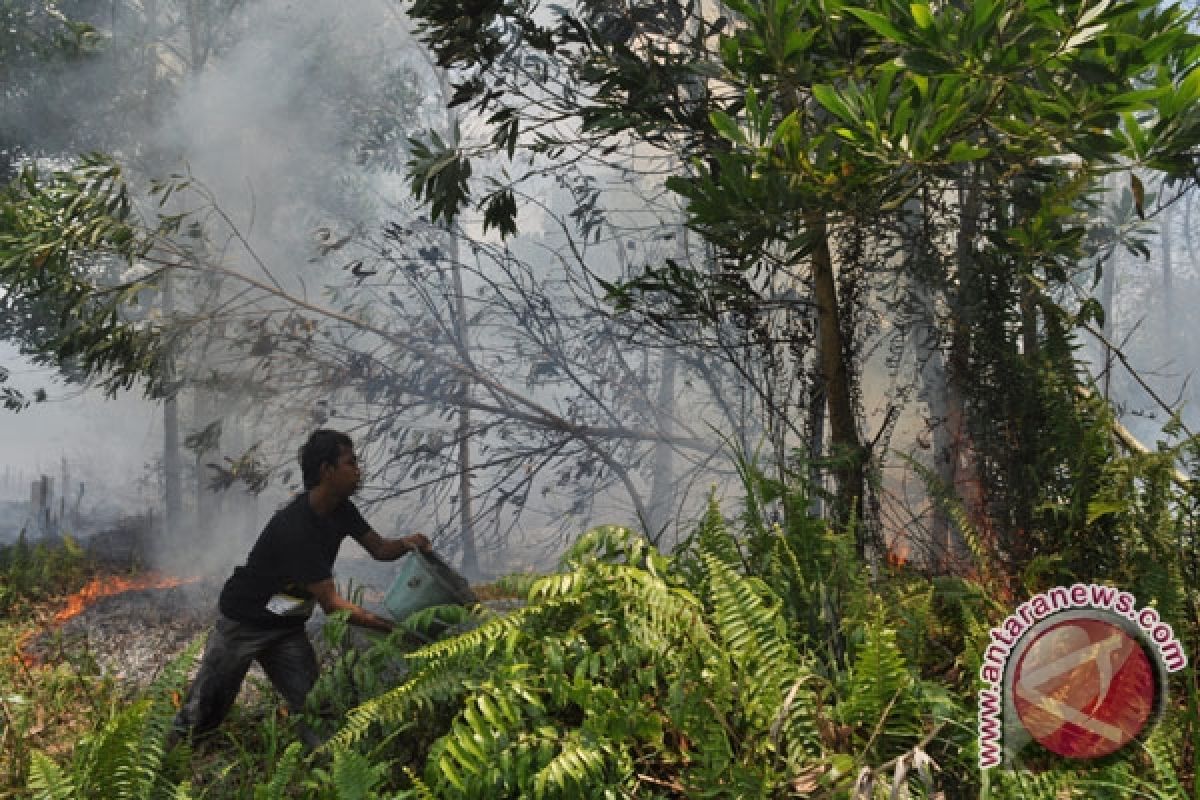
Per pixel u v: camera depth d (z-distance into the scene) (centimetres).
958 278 495
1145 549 340
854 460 430
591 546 348
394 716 313
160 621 813
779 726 262
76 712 516
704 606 330
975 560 383
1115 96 341
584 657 300
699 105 529
